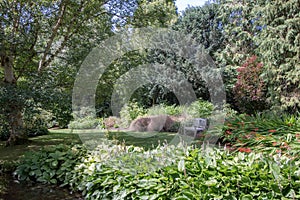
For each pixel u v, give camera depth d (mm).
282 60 8070
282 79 8008
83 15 6074
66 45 5898
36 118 5109
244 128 4953
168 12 7441
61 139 6727
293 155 3408
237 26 11250
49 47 5723
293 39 7707
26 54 5488
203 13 11484
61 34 6016
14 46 4840
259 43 9070
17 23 5258
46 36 5855
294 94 7766
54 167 4156
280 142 3844
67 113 5387
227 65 10680
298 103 7539
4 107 4227
